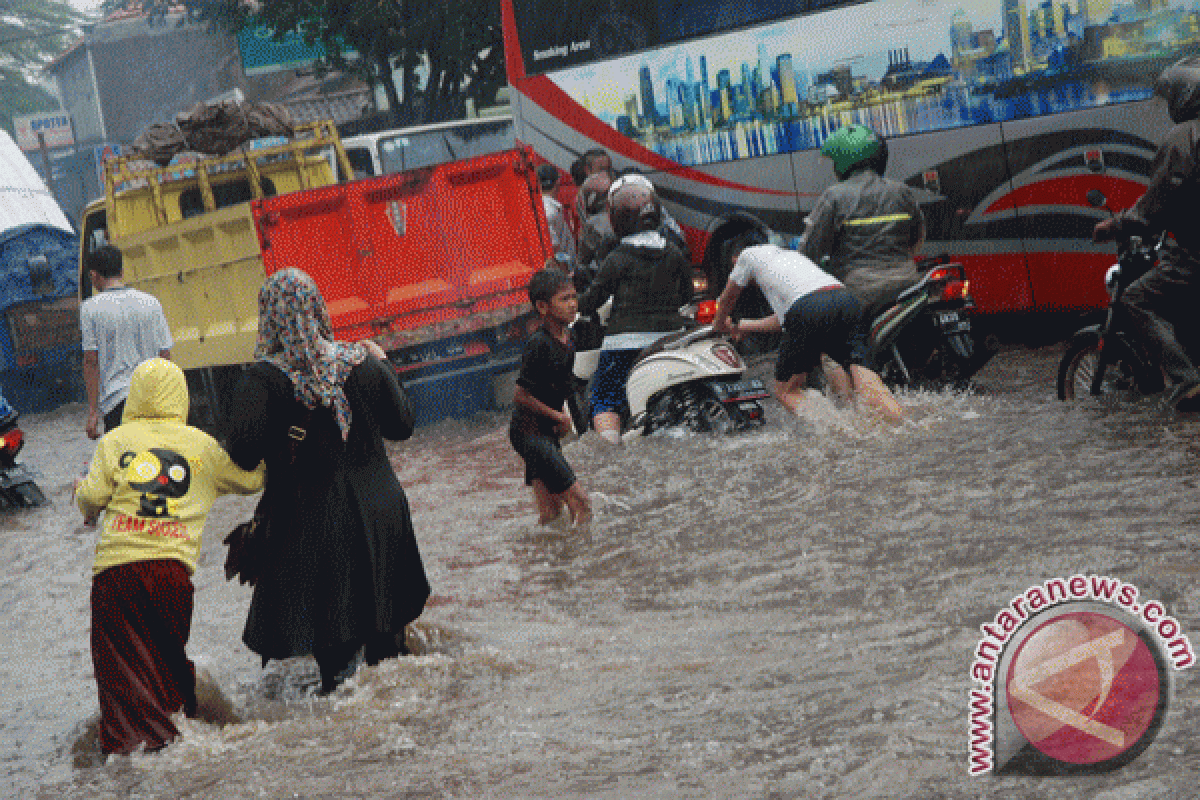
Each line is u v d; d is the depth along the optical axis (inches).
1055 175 1138.0
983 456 769.6
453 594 666.2
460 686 524.7
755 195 1360.7
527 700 497.4
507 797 409.7
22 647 703.1
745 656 510.6
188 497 541.0
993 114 1168.2
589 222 1223.5
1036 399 928.3
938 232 1215.6
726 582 615.8
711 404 944.3
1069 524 613.6
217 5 3304.6
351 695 531.5
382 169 1863.9
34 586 855.7
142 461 538.0
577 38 1488.7
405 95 2893.7
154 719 513.0
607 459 917.2
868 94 1249.4
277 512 551.8
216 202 1612.9
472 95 2824.8
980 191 1184.8
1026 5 1139.3
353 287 1234.0
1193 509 607.5
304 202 1204.5
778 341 1390.3
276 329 541.6
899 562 600.4
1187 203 821.2
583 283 1072.8
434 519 850.1
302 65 3398.1
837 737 417.7
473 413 1317.7
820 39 1277.1
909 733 411.2
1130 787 358.0
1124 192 1103.6
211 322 1322.6
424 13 2738.7
